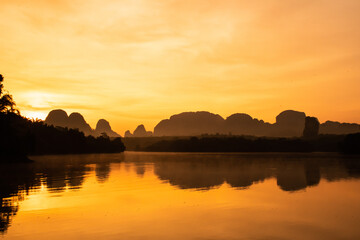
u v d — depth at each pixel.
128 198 29.14
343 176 48.66
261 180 43.41
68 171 59.53
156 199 28.55
